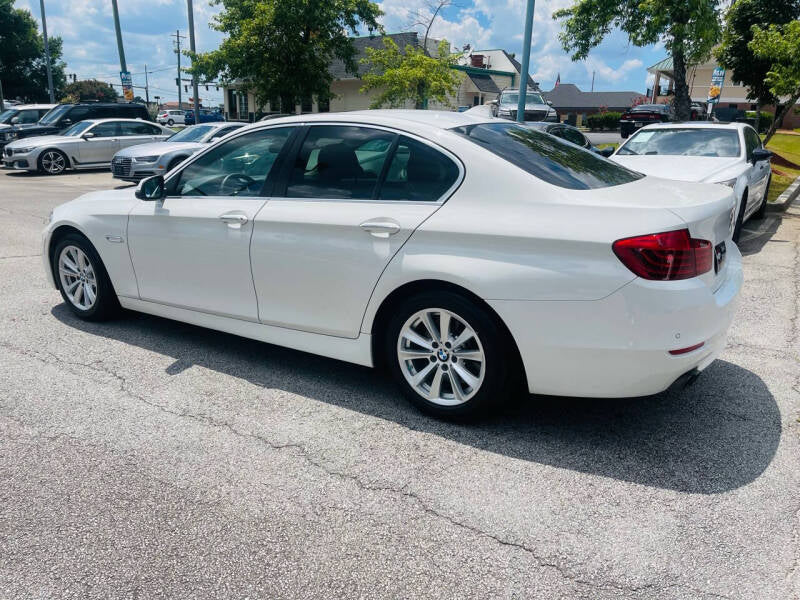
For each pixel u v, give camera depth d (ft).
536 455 10.01
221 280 13.12
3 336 15.30
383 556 7.72
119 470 9.55
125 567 7.52
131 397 12.03
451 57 68.23
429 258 10.28
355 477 9.40
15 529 8.19
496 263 9.77
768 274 21.57
